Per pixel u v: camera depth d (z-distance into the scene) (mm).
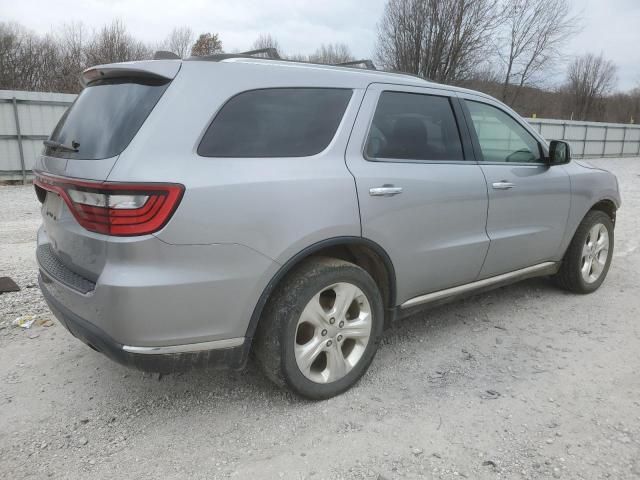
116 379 3344
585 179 4645
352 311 3182
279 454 2625
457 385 3275
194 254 2480
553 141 4336
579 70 50906
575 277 4793
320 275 2885
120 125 2555
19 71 30234
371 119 3203
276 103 2859
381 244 3145
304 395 2986
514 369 3482
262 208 2637
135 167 2383
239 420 2910
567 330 4125
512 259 4125
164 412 2990
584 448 2654
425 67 25594
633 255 6449
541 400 3098
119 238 2381
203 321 2574
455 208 3553
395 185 3176
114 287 2389
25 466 2525
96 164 2482
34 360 3578
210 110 2613
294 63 3049
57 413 2969
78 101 3061
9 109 13938
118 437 2758
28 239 7133
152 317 2441
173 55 2953
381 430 2811
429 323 4258
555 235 4457
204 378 3361
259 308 2729
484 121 3963
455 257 3625
